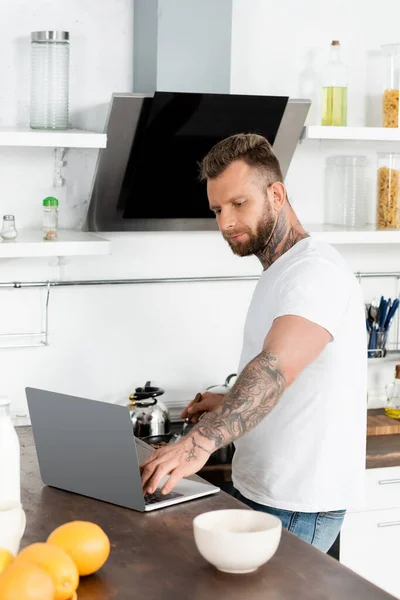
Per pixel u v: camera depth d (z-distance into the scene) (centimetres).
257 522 151
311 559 151
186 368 312
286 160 293
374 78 322
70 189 290
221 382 317
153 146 263
